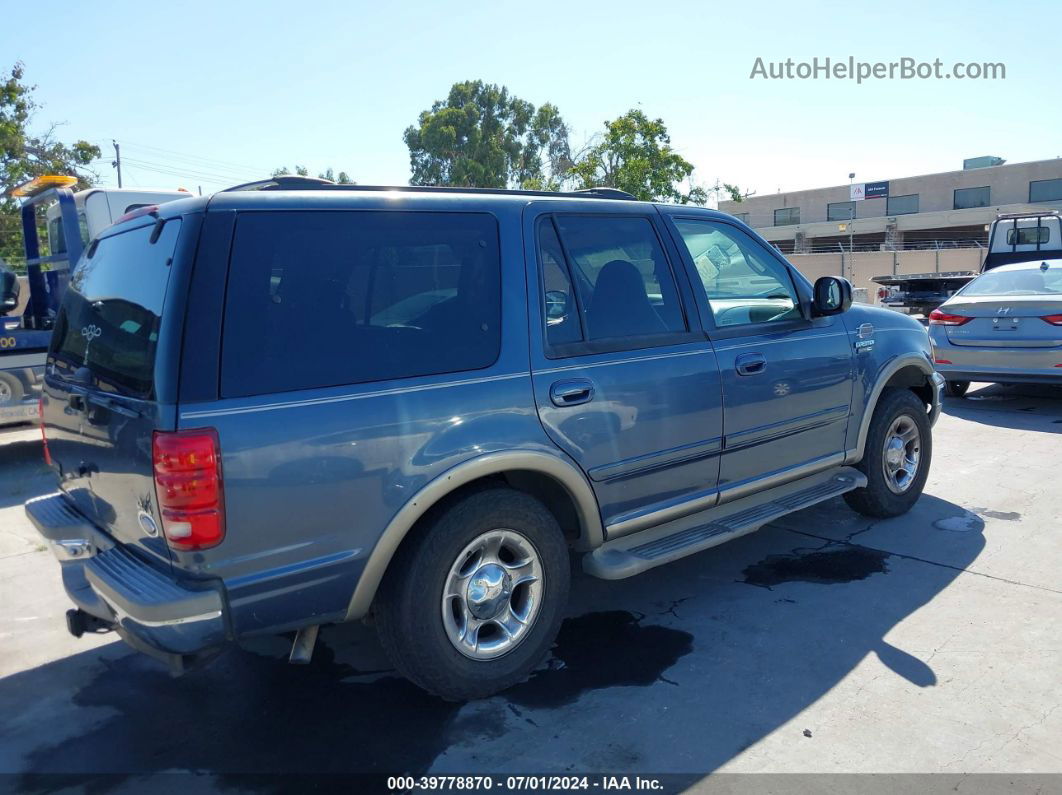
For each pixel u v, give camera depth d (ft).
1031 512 18.40
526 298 11.41
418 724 10.64
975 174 166.30
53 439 12.00
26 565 17.04
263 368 9.18
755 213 196.65
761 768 9.53
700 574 15.43
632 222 13.15
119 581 9.37
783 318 15.17
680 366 12.85
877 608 13.71
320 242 9.90
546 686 11.49
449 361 10.53
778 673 11.68
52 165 85.15
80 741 10.53
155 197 33.04
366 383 9.81
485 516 10.66
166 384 8.72
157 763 10.00
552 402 11.24
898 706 10.75
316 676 12.01
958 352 30.04
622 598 14.44
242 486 8.88
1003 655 12.01
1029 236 49.75
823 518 18.39
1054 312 27.73
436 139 149.89
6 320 27.91
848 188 182.60
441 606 10.44
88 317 11.16
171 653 8.96
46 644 13.37
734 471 13.99
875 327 16.92
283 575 9.27
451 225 11.03
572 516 12.26
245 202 9.51
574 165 94.79
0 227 84.12
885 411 17.25
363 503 9.65
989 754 9.70
